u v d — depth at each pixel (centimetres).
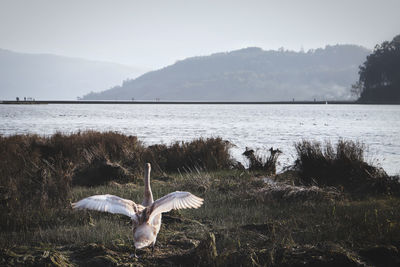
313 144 1925
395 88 18900
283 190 1466
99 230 1068
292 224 1109
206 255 885
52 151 1981
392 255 913
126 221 1180
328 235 1025
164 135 4244
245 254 888
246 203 1386
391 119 7575
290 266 869
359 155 1814
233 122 6688
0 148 1955
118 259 891
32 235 1047
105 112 10962
